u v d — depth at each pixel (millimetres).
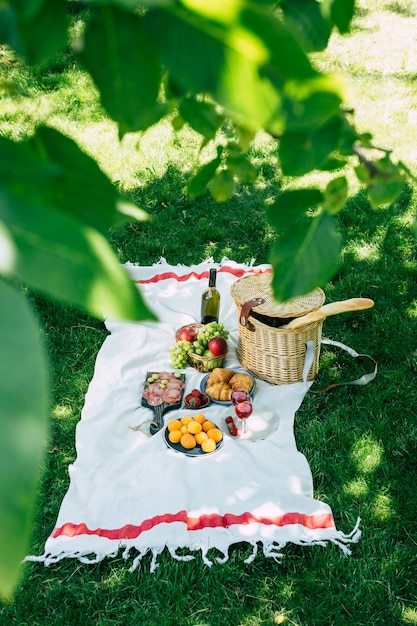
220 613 2568
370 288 4262
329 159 650
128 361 3705
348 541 2799
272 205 638
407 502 2979
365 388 3580
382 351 3814
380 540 2820
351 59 7418
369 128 6043
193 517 2848
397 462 3174
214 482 2986
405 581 2672
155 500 2904
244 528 2818
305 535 2807
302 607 2592
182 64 377
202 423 3254
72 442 3273
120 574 2678
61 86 6375
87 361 3768
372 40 7938
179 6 363
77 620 2537
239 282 3752
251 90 377
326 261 570
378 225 4773
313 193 631
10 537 228
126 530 2799
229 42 367
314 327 3455
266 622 2545
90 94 6328
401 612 2576
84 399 3521
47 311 3996
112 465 3113
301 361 3549
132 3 353
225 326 4105
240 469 3027
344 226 4801
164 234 4824
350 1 695
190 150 5656
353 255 4543
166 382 3525
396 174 654
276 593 2633
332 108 381
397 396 3525
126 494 2932
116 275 290
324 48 709
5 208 290
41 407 245
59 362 3732
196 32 370
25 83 6273
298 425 3381
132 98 452
